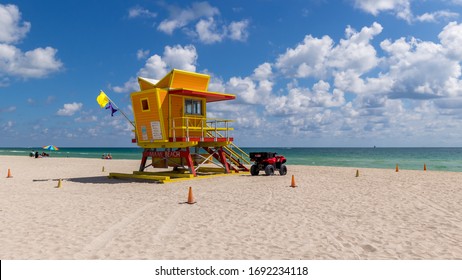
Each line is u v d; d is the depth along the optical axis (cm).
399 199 1401
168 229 935
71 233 895
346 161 6372
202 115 2356
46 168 3419
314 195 1505
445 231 909
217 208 1220
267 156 2391
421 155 10506
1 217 1084
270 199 1402
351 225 971
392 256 722
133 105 2286
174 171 2525
